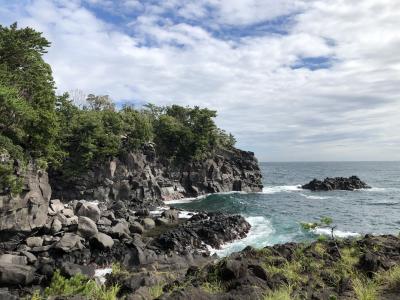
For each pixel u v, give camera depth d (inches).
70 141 2758.4
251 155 4574.3
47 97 1811.0
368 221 2202.3
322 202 3120.1
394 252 757.3
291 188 4648.1
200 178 3870.6
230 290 503.5
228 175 4163.4
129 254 1285.7
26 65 1812.3
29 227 1486.2
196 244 1489.9
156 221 1945.1
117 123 3053.6
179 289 478.6
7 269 974.4
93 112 3181.6
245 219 2071.9
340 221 2182.6
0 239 1397.6
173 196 3479.3
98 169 2854.3
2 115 1496.1
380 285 512.7
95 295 544.1
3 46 1675.7
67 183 2773.1
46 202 1626.5
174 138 3759.8
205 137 3946.9
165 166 3688.5
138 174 3112.7
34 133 1695.4
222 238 1592.0
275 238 1657.2
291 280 565.0
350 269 620.4
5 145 1390.3
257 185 4350.4
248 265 606.5
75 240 1318.9
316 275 604.1
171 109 4566.9
